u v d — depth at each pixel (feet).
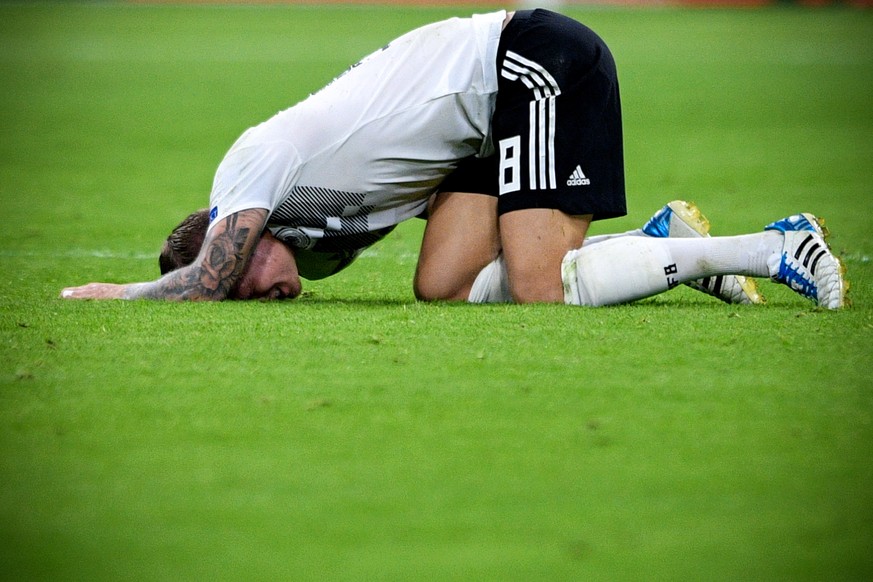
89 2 480.64
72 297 56.03
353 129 54.49
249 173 54.19
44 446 34.60
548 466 32.76
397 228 93.35
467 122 55.06
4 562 27.40
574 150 53.52
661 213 57.72
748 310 52.37
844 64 265.95
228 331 48.19
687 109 191.83
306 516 29.66
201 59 280.31
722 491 31.09
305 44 313.12
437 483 31.63
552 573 26.73
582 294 52.95
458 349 45.03
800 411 37.32
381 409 37.73
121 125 175.32
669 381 40.52
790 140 154.40
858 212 97.50
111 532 28.86
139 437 35.29
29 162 137.08
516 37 54.70
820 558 27.45
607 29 365.40
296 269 57.00
